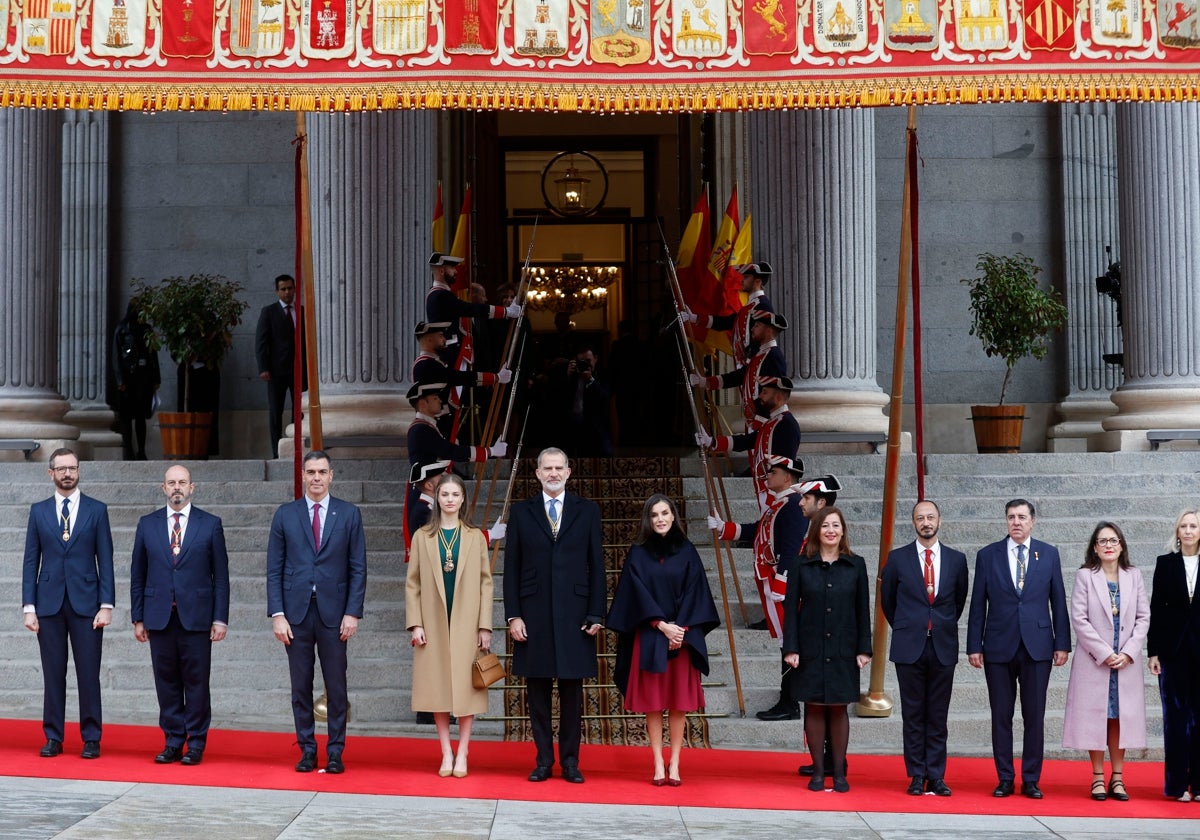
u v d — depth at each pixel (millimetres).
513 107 8328
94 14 8320
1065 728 8547
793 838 7152
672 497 13141
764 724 9883
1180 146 13875
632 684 8492
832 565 8570
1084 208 17984
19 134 14867
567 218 23000
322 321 14117
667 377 20516
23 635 11125
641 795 8133
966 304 18062
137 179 18547
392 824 7176
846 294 13953
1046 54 8305
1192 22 8273
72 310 18250
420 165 14297
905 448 14070
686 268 13688
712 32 8375
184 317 16203
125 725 10047
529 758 9203
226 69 8336
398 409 13898
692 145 19281
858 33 8352
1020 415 16125
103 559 8914
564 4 8367
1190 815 7930
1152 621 8539
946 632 8477
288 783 8172
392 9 8359
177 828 6941
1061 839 7273
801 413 13812
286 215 18469
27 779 8078
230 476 13320
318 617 8641
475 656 8594
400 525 12461
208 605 8742
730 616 11250
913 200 9461
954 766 9492
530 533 8695
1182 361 13812
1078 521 12234
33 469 13414
